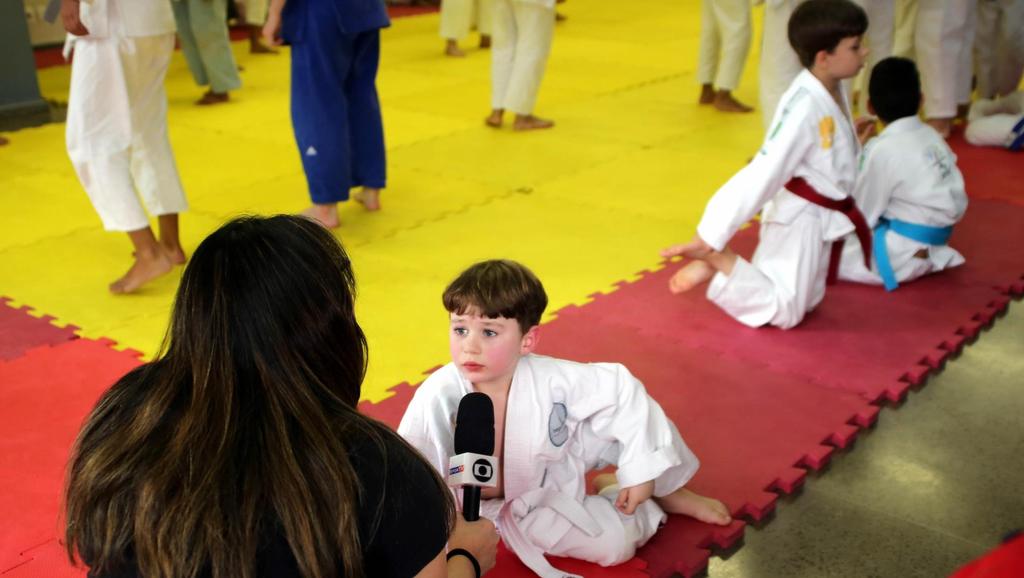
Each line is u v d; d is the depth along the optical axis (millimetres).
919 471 3076
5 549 2662
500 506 2564
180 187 4504
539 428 2457
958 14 6348
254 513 1260
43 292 4375
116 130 4145
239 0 9609
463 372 2404
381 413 3330
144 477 1302
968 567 1175
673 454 2479
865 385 3535
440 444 2451
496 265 2408
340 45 4789
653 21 11578
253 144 6656
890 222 4402
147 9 4078
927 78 6566
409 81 8484
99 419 1416
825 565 2650
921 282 4449
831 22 3746
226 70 7676
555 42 10312
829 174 3885
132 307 4227
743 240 4992
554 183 5844
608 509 2564
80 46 4035
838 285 4418
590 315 4090
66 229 5145
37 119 7254
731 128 7043
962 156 6332
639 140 6742
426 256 4742
